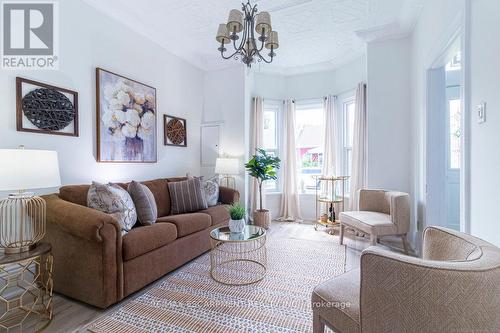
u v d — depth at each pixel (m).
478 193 1.48
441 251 1.25
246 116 4.48
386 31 3.29
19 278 2.06
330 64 4.57
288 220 4.70
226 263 2.76
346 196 4.45
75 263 1.96
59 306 1.93
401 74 3.31
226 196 3.88
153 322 1.74
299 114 5.05
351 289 1.27
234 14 2.04
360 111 3.93
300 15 3.07
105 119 2.89
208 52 4.18
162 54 3.76
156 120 3.64
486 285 0.82
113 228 1.90
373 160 3.43
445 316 0.83
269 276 2.44
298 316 1.81
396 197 2.75
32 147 2.27
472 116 1.54
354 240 3.56
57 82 2.45
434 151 2.62
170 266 2.46
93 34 2.78
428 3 2.51
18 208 2.10
